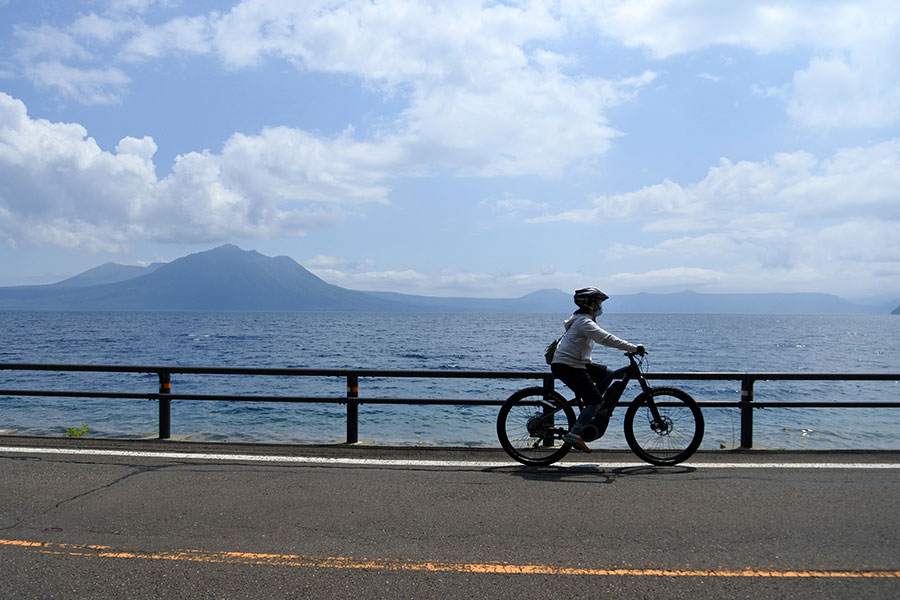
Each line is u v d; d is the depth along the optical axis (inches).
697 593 140.2
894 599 137.4
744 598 137.7
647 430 282.2
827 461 272.7
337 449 293.9
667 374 297.6
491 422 639.1
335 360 1662.2
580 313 266.8
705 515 194.9
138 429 590.6
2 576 148.7
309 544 169.6
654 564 156.3
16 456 273.7
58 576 148.7
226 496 214.7
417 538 174.6
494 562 157.5
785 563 156.7
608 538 174.6
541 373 296.8
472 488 226.5
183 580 146.7
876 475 245.9
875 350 2443.4
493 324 6678.2
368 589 142.1
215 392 1005.8
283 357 1742.1
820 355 2100.1
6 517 191.9
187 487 225.8
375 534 177.8
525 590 141.7
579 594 139.7
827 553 163.2
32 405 756.0
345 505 205.0
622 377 268.5
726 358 1902.1
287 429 605.6
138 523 186.7
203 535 176.6
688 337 3627.0
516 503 207.8
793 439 552.4
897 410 735.1
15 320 6382.9
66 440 308.3
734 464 266.8
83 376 1182.3
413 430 590.2
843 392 1008.9
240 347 2210.9
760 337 3752.5
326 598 137.7
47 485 227.1
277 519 190.7
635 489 225.8
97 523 186.5
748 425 304.5
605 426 263.9
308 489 223.8
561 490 224.2
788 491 222.4
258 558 159.8
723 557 160.6
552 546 168.6
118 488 223.8
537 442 274.4
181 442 305.9
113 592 140.6
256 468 255.4
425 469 256.4
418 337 3297.2
